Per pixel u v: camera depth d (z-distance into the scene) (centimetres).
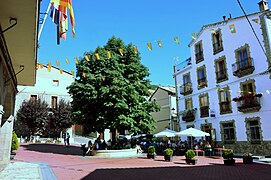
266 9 2211
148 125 2250
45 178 939
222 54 2548
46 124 3462
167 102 3553
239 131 2289
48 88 3934
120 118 2047
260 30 2161
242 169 1364
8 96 1200
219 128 2514
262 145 2061
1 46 745
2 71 836
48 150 2447
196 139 2728
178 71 3262
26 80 1377
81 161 1722
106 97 2077
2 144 1210
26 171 1102
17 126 3409
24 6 653
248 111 2200
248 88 2241
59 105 3591
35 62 1091
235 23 2417
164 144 2608
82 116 2197
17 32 794
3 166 1192
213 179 1042
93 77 2128
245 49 2297
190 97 2995
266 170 1323
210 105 2659
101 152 2047
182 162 1719
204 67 2791
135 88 2319
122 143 2383
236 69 2350
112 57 2208
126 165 1510
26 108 3372
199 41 2906
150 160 1831
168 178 1052
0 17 701
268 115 2034
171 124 3391
